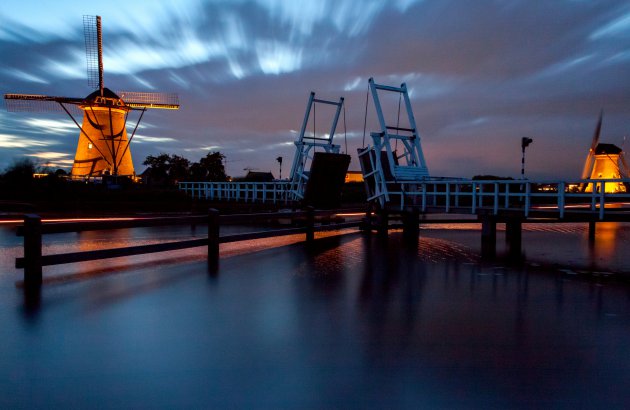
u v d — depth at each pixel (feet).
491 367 14.12
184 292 24.03
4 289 23.91
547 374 13.61
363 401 11.84
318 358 14.82
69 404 11.62
